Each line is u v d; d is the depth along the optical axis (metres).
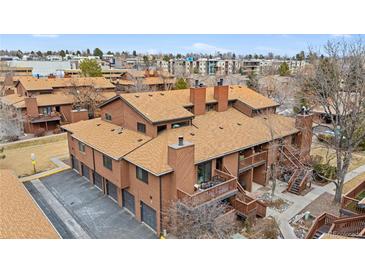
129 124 21.97
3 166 27.28
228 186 17.97
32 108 39.88
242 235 17.14
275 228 17.67
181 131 21.09
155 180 16.50
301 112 28.91
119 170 18.52
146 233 17.38
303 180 22.70
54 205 20.45
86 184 23.66
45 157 29.89
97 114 43.78
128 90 55.16
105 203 20.78
